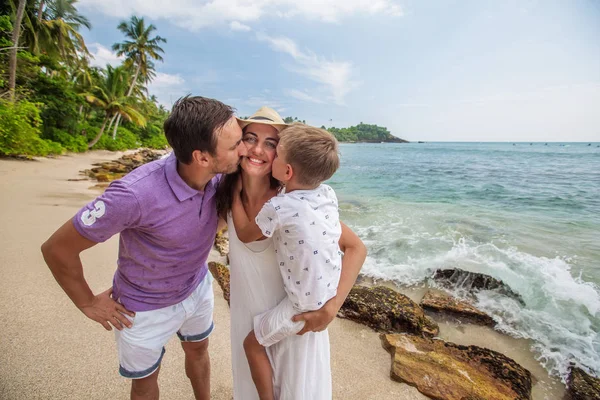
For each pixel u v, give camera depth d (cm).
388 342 291
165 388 223
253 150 136
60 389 213
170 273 142
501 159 3375
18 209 632
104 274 386
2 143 1330
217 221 152
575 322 346
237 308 154
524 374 254
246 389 161
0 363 230
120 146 2983
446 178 1652
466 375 251
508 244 574
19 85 1884
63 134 2164
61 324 277
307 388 141
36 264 382
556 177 1659
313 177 130
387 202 1018
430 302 368
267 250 141
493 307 375
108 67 2752
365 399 230
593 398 243
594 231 661
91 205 119
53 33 2317
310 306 129
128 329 143
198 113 115
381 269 472
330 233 132
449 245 569
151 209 122
